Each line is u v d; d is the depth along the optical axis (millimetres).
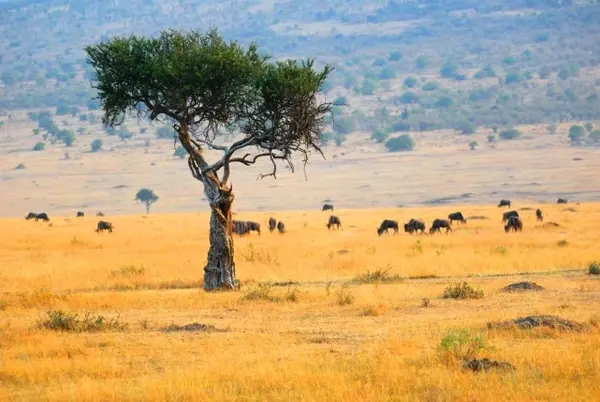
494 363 48562
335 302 78438
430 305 75500
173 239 183375
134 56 97188
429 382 44656
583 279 94750
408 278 103312
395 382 44656
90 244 169750
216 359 51344
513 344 55125
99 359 51969
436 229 190125
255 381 45344
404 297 80938
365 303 76688
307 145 98812
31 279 105250
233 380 45750
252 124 98875
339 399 41594
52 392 44125
